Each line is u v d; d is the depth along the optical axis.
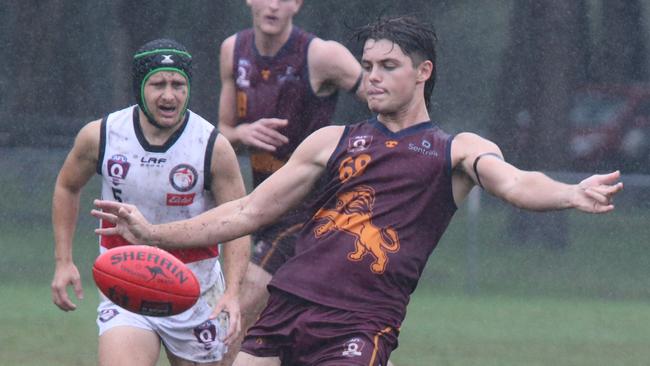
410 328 36.69
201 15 51.53
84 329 34.84
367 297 15.71
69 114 52.03
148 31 51.81
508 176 14.95
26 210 46.09
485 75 53.59
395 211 15.73
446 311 40.47
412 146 15.83
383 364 15.71
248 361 16.16
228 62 24.17
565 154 52.78
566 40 53.31
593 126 53.50
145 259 15.37
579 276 45.66
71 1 52.09
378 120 16.19
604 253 45.69
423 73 15.98
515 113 53.28
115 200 18.36
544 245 46.16
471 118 53.72
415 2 52.59
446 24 53.50
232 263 18.45
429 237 15.86
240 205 16.22
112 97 52.12
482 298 43.91
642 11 54.97
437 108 53.72
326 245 15.86
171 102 17.59
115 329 17.77
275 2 23.33
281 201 16.19
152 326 18.05
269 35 23.62
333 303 15.72
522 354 32.12
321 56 23.62
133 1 51.78
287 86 23.84
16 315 37.31
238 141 23.06
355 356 15.42
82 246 46.12
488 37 53.69
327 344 15.73
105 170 18.19
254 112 24.11
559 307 42.16
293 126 24.02
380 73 15.84
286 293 15.97
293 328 15.85
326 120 24.12
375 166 15.86
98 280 15.34
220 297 18.86
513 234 46.41
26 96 51.91
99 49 52.22
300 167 16.22
